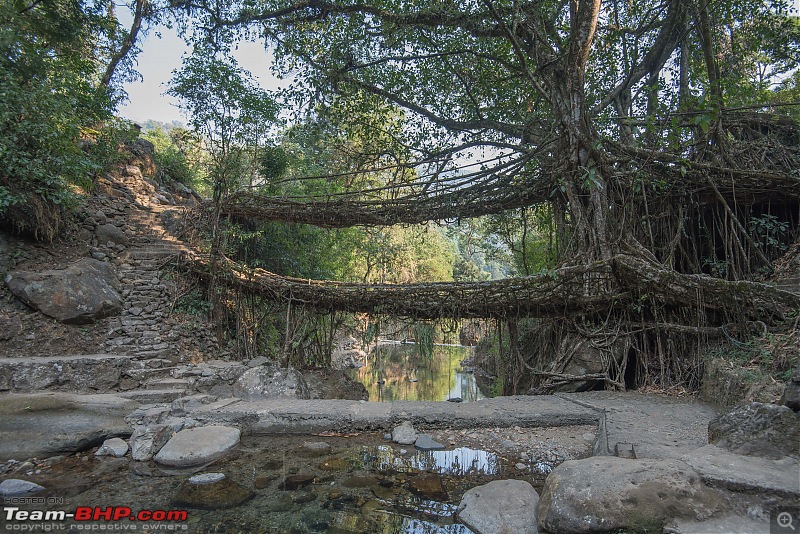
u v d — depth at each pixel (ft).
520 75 36.06
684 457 11.95
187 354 27.76
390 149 44.27
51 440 16.90
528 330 34.14
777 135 32.19
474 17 30.63
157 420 19.17
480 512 11.93
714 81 26.68
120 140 40.98
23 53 24.99
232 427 19.39
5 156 24.20
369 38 39.86
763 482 9.99
